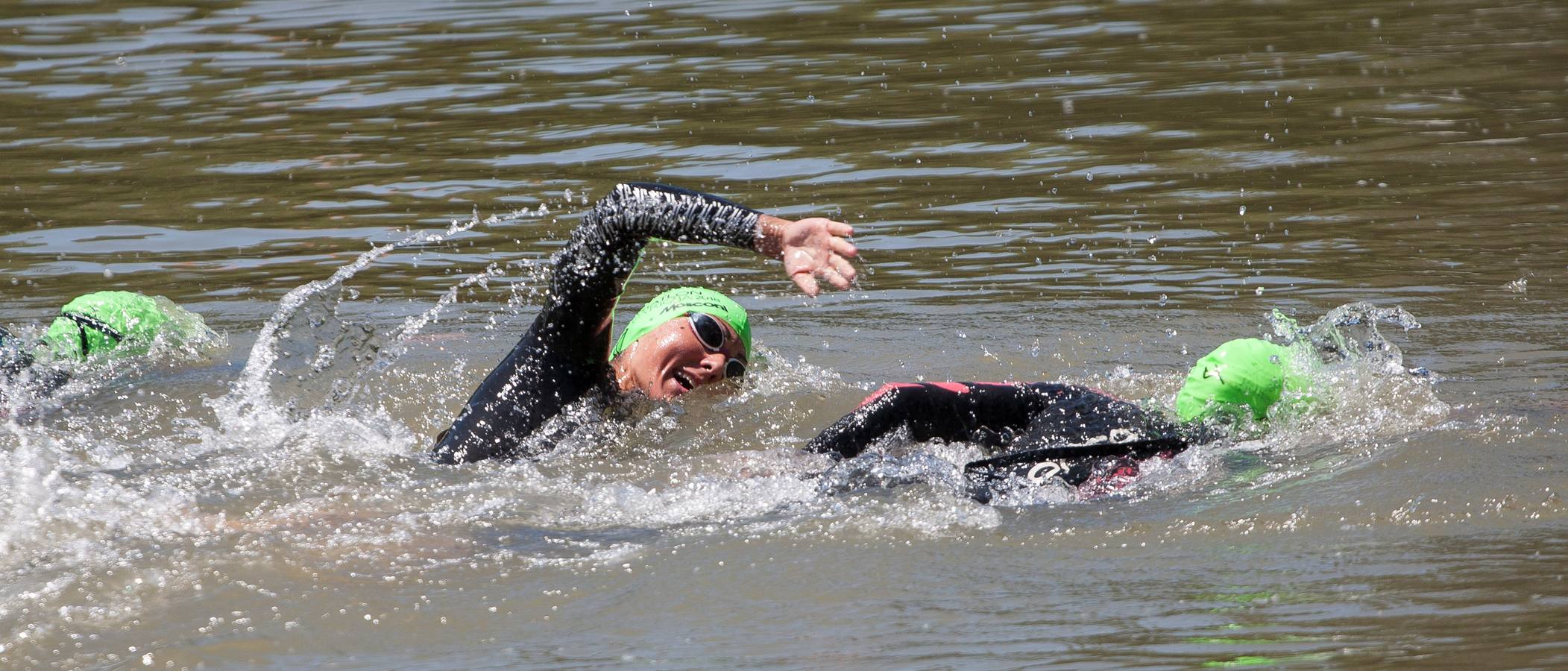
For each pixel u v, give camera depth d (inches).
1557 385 201.0
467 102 494.9
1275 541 140.9
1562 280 264.8
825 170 392.2
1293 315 253.8
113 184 395.2
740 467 176.2
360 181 391.5
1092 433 180.7
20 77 559.2
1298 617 120.0
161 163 420.5
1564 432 172.6
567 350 190.1
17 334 257.8
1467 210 325.1
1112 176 378.0
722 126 450.0
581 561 142.0
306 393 216.8
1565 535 137.7
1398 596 123.9
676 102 487.2
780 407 208.2
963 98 484.7
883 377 226.4
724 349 205.6
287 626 126.6
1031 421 186.9
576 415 188.7
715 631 123.4
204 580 136.6
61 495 161.3
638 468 177.3
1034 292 278.2
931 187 371.2
